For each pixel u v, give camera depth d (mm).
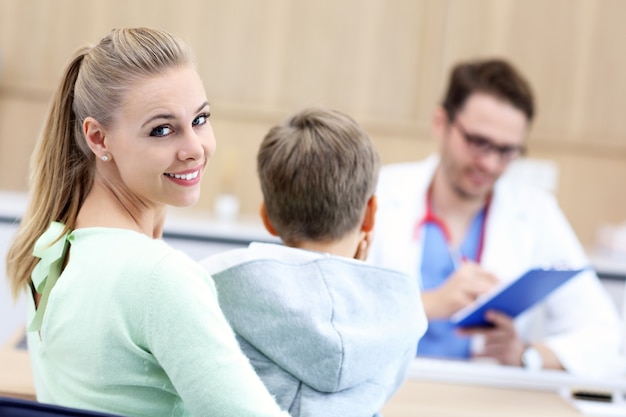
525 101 3000
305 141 1736
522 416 2199
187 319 1250
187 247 4094
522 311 2664
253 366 1583
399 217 3143
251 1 4633
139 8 4602
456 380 2443
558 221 3270
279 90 4695
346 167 1722
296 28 4664
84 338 1294
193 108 1363
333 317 1563
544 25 4719
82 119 1394
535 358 2688
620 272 4234
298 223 1752
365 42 4688
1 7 4562
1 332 4059
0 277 4043
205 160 1416
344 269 1618
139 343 1278
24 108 4621
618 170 4852
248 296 1563
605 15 4727
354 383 1593
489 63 3047
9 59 4586
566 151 4809
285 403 1562
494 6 4688
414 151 4750
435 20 4680
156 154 1347
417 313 1701
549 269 2355
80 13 4582
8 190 4648
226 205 4496
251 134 4703
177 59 1367
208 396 1229
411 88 4715
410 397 2277
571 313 3057
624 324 3043
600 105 4781
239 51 4660
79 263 1338
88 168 1437
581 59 4746
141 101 1331
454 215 3191
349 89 4707
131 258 1294
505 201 3225
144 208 1437
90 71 1369
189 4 4617
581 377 2496
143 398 1311
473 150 3006
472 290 2768
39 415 1092
